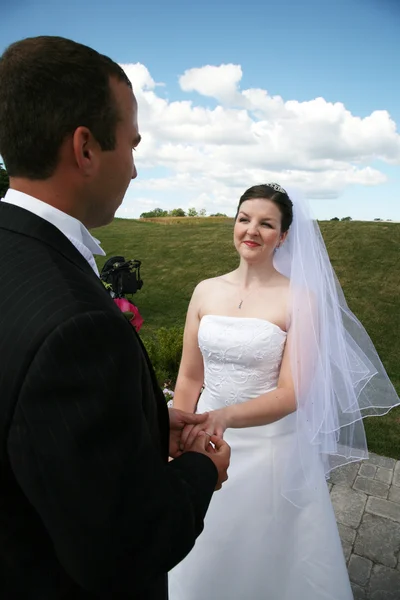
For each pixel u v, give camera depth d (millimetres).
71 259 821
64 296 708
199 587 1870
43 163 833
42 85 785
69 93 793
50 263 769
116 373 703
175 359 4781
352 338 2053
